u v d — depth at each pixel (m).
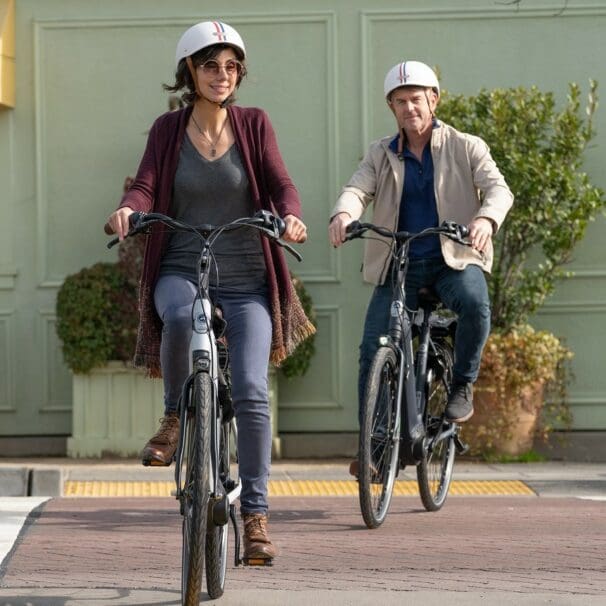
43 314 29.09
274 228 12.89
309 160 29.11
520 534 17.94
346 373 29.05
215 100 13.84
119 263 27.88
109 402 27.98
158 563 15.72
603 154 29.03
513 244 27.80
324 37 29.11
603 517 19.62
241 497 13.48
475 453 27.39
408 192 18.83
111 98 29.19
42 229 29.14
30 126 29.19
